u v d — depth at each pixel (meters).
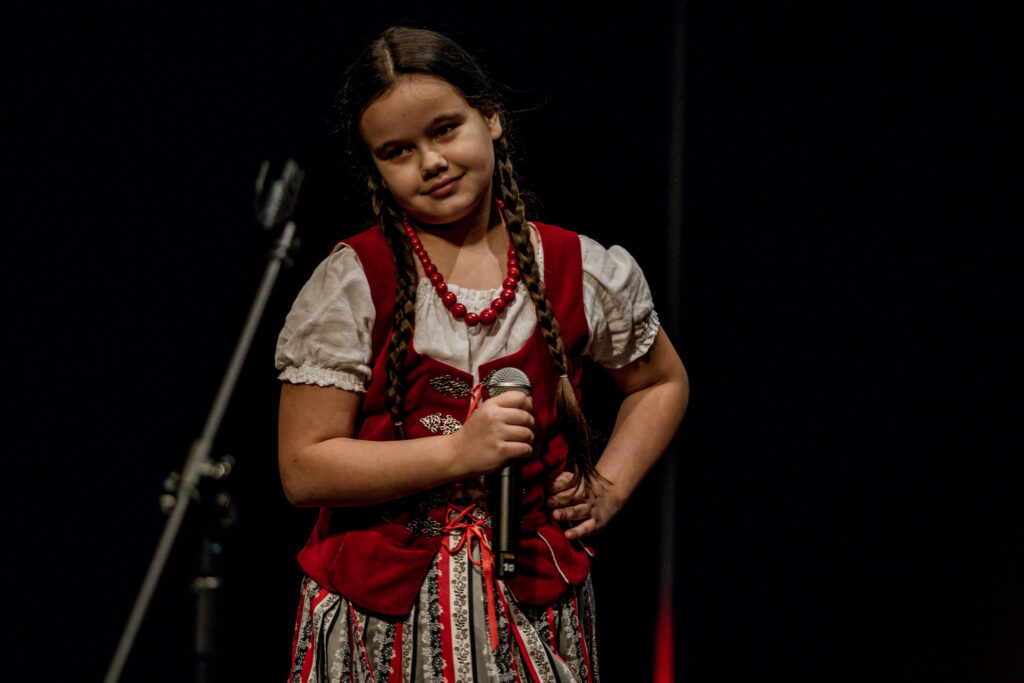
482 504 5.11
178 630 9.11
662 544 9.48
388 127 4.86
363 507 5.09
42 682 9.02
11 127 8.56
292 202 7.09
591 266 5.38
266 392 9.04
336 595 5.09
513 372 4.96
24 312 8.81
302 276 8.73
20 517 8.98
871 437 9.02
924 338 8.86
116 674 6.84
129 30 8.58
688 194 8.99
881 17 8.71
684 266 9.08
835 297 9.01
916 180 8.77
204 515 7.27
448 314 5.07
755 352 9.18
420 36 4.98
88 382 8.96
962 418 8.80
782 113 8.92
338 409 4.96
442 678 4.87
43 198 8.71
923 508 8.91
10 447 8.91
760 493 9.27
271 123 8.73
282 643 9.12
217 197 8.80
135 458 9.05
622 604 9.54
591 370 8.55
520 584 5.05
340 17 8.62
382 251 5.07
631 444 5.71
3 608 8.98
